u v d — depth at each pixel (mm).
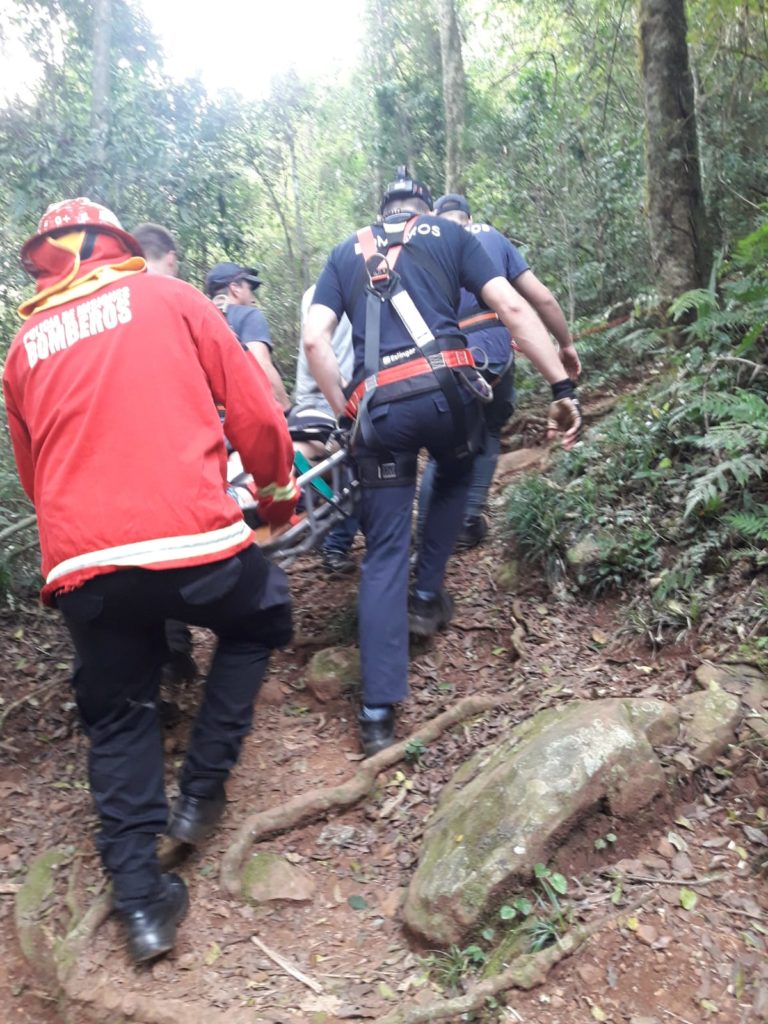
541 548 3805
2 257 5441
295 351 8812
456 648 3490
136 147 5992
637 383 5977
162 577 2135
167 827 2324
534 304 3734
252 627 2494
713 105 7398
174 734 3057
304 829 2637
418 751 2848
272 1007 2049
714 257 5375
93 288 2273
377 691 2912
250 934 2285
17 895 2414
